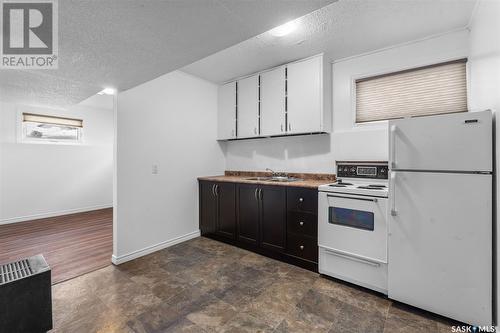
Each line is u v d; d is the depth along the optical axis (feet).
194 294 6.75
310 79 9.12
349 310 6.02
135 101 9.22
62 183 16.66
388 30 7.43
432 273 5.69
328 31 7.45
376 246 6.59
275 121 10.11
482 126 5.12
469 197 5.26
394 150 6.14
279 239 8.90
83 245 10.73
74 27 4.42
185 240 11.12
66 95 8.94
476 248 5.19
